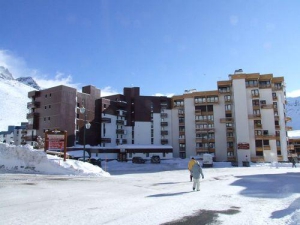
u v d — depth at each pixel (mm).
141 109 95438
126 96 96750
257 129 80188
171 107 97312
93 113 87438
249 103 82188
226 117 88375
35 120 80875
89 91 87938
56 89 78438
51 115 78062
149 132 94250
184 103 94250
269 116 81750
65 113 77125
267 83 84188
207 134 89188
